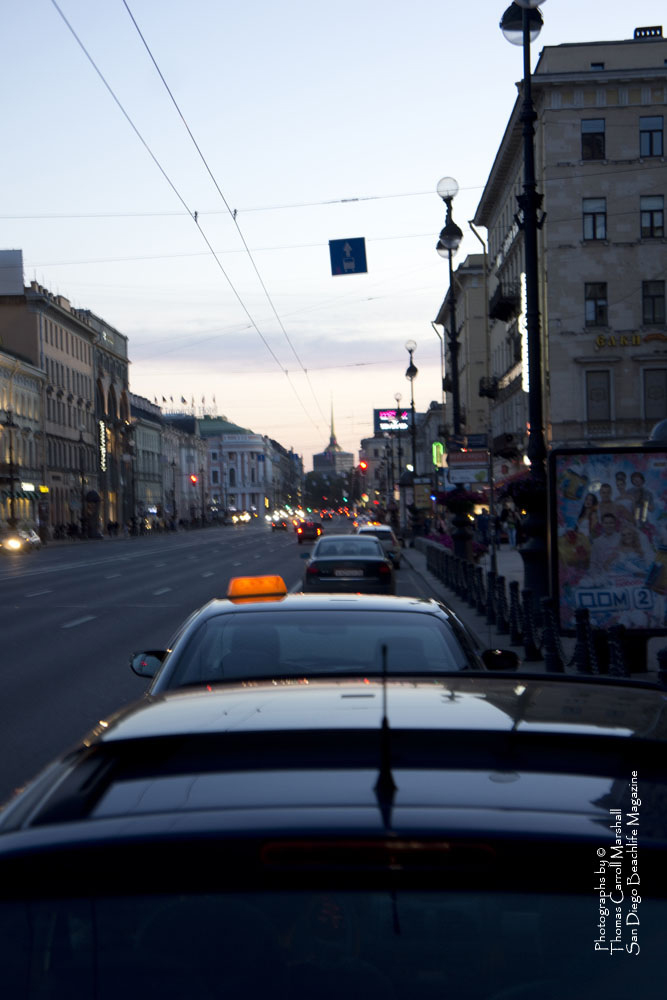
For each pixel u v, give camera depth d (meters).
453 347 31.34
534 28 16.39
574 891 1.74
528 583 16.00
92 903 1.77
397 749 2.27
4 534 68.88
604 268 48.88
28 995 1.74
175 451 166.00
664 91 48.50
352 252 32.75
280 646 5.55
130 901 1.77
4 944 1.76
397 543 39.53
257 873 1.75
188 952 1.75
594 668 11.52
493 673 3.45
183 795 2.00
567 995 1.72
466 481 21.55
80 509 104.94
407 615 5.85
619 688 3.19
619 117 48.66
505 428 63.91
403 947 1.73
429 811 1.86
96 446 115.12
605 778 2.08
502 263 62.97
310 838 1.74
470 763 2.16
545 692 2.99
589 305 49.03
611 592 12.52
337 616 5.80
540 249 50.19
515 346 57.94
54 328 99.19
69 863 1.77
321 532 72.25
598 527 12.53
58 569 42.84
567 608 12.57
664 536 12.48
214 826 1.80
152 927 1.76
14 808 2.10
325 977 1.74
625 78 48.16
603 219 48.97
